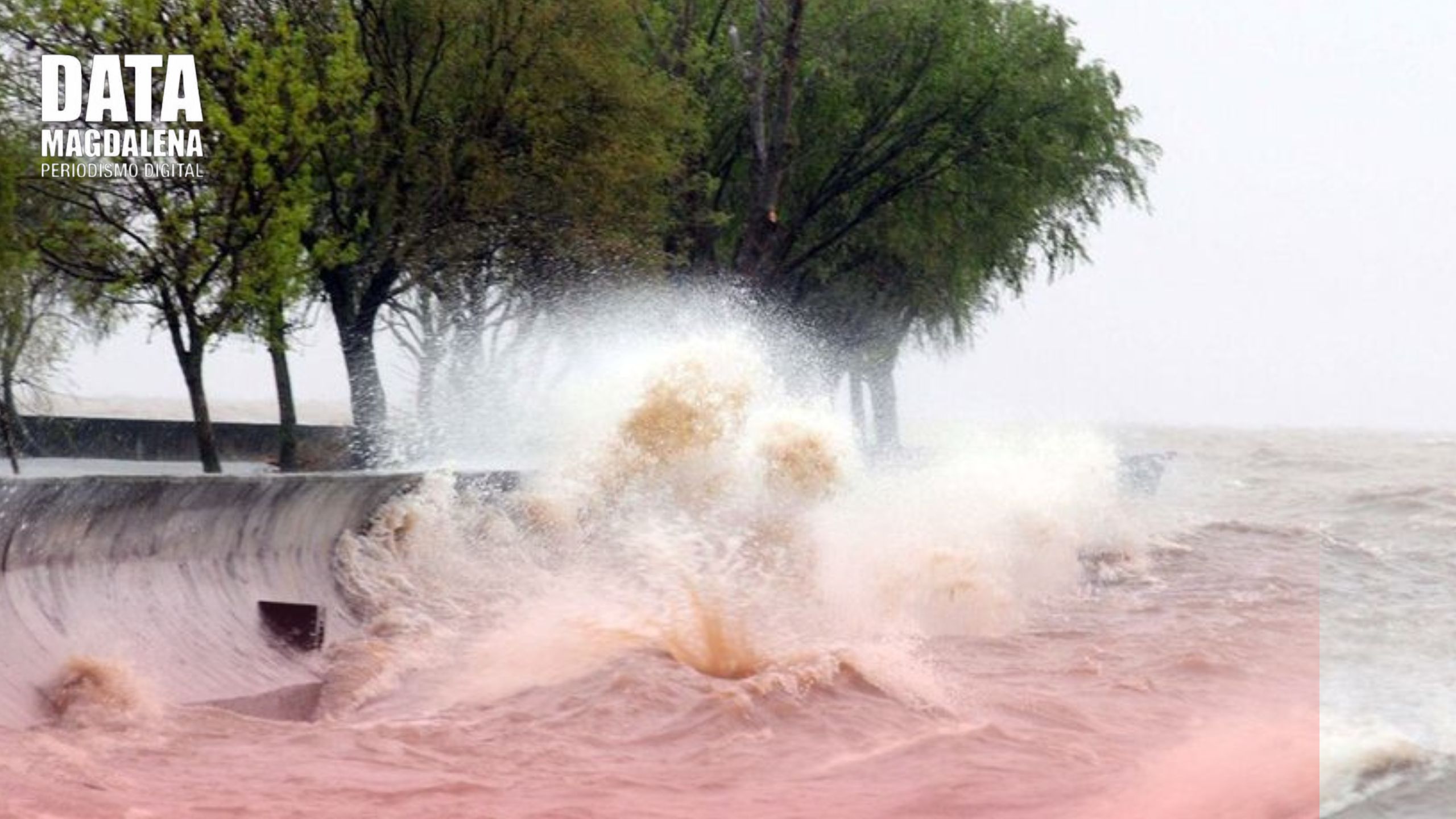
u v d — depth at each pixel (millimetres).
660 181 94125
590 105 87188
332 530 45125
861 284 119625
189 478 38031
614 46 89312
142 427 97375
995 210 108188
